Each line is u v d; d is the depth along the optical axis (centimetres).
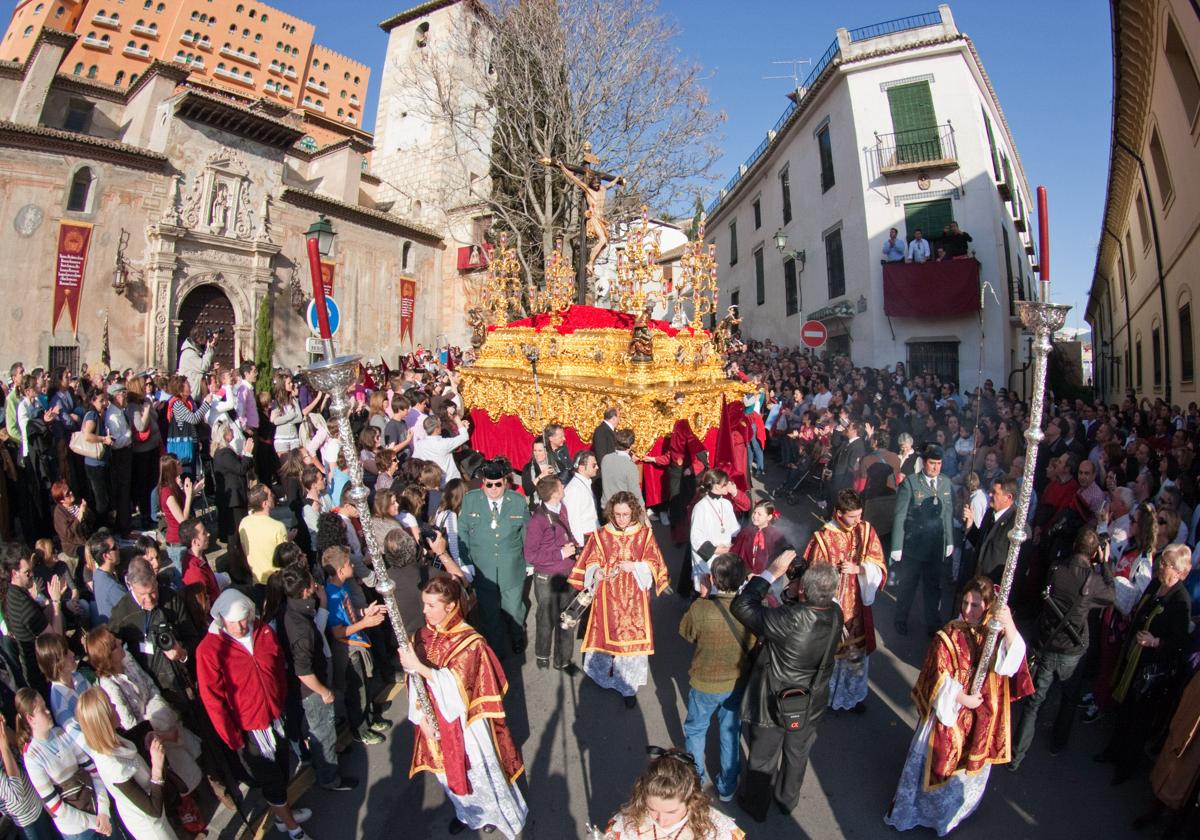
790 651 420
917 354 1862
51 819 388
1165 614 469
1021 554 743
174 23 4753
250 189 2412
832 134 2106
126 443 938
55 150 1948
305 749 505
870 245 1914
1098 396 3141
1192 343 1304
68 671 420
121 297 2086
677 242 3988
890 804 465
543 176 2141
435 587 418
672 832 272
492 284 1432
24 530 864
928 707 432
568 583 638
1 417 1006
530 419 1109
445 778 418
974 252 1836
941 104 1873
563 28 2002
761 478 1430
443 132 3359
